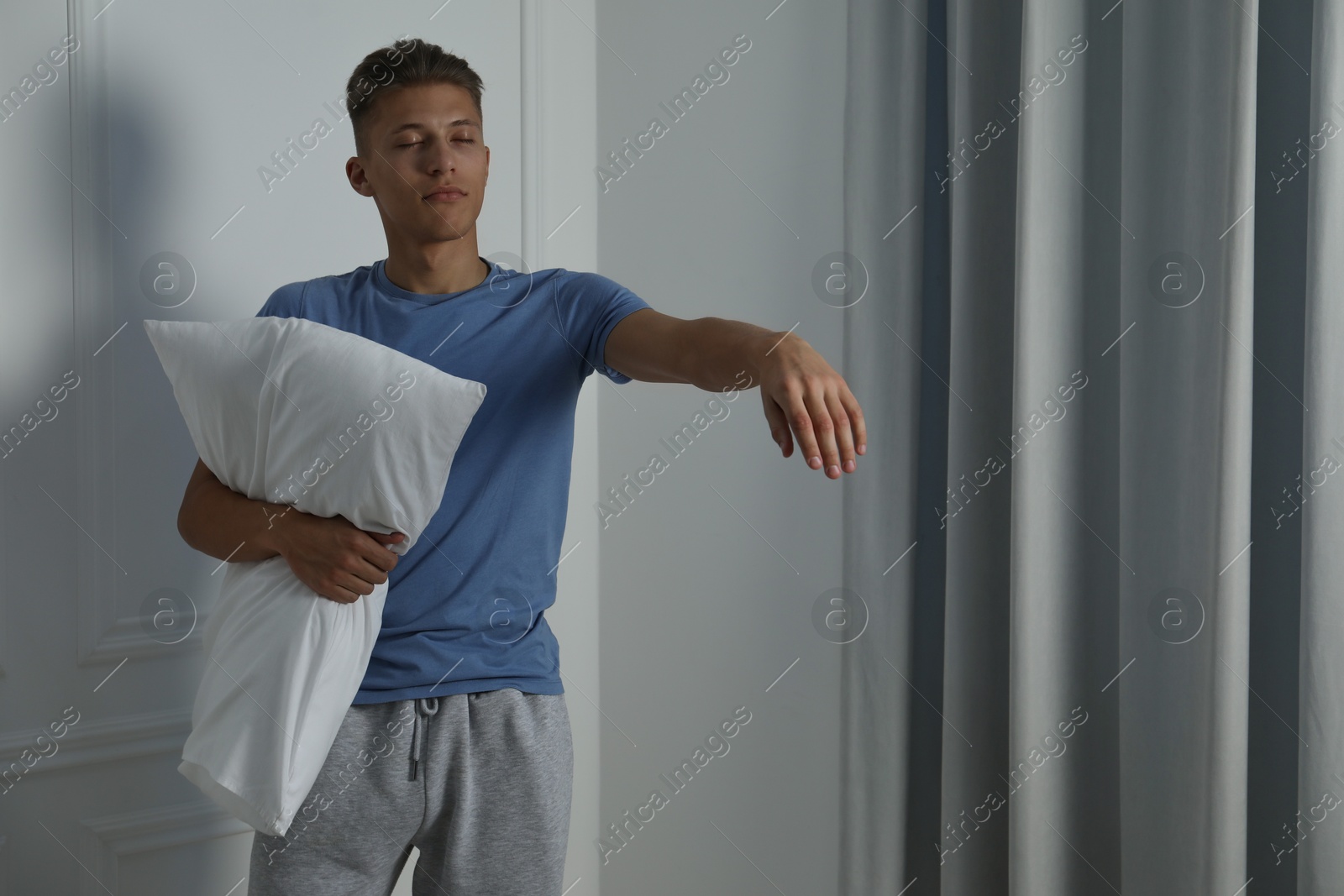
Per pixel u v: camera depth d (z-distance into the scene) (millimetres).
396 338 1175
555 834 1156
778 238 1713
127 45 1414
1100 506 1371
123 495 1438
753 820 1792
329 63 1598
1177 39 1232
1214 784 1151
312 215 1589
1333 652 1082
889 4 1496
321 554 1051
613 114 1940
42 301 1371
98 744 1431
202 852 1519
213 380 1093
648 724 1935
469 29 1747
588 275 1244
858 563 1522
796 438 937
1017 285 1309
